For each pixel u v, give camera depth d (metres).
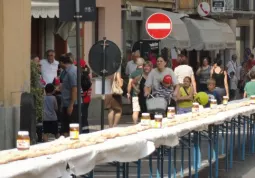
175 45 55.06
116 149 16.30
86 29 45.88
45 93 32.16
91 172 15.84
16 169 13.03
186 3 61.75
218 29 63.41
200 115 24.77
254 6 78.69
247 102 31.08
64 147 15.48
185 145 23.27
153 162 27.62
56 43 44.38
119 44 49.81
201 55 67.50
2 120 28.27
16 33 29.58
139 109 36.72
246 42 80.50
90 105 45.47
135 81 36.75
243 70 64.38
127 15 52.38
